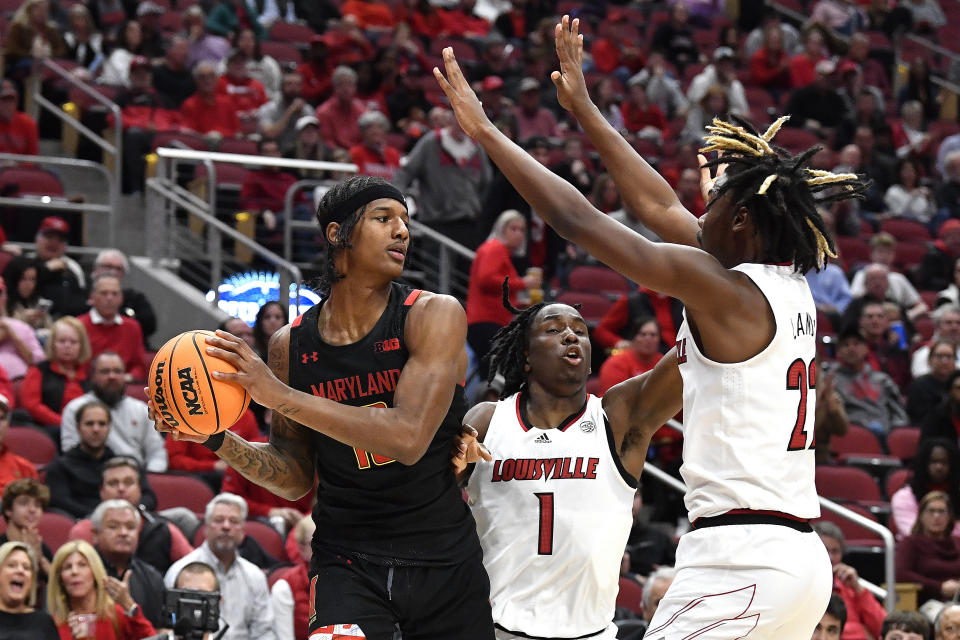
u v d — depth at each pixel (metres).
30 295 11.77
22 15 15.70
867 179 4.13
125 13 18.67
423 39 20.55
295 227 13.91
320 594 4.30
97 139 14.46
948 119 22.95
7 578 7.12
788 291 3.97
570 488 4.99
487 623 4.44
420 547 4.32
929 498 10.13
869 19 24.39
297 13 20.83
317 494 4.46
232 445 4.28
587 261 14.52
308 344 4.32
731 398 3.91
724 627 3.87
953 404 11.50
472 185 13.79
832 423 11.59
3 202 13.27
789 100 20.25
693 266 3.84
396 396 4.13
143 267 13.64
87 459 9.20
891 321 14.12
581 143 17.78
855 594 8.96
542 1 21.91
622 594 9.28
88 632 7.30
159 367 4.02
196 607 6.40
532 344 5.09
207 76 15.94
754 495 3.88
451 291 13.64
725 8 23.95
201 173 14.91
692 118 18.50
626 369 10.91
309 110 16.02
